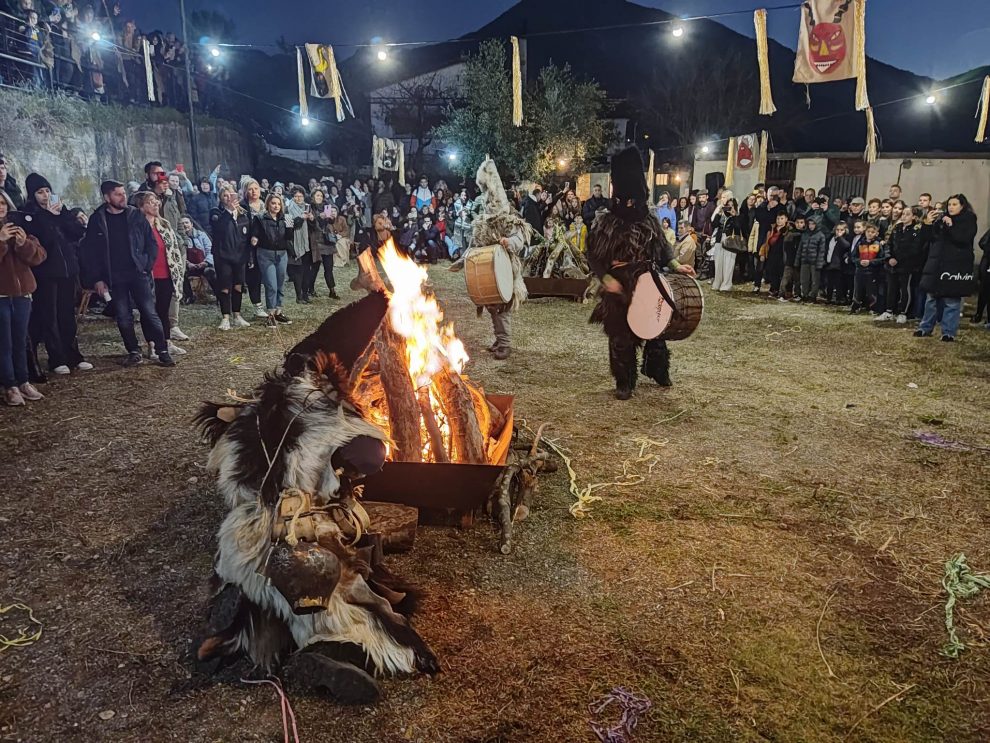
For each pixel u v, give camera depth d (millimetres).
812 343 9320
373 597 2846
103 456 5117
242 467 2725
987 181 17344
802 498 4641
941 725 2729
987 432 5918
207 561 3748
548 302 12109
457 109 28406
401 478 3801
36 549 3842
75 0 16406
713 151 20250
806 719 2736
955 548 4055
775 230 13414
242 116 28984
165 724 2637
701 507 4480
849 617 3383
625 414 6258
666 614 3361
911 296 10859
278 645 2801
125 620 3252
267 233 9758
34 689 2807
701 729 2666
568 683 2883
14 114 13094
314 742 2553
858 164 18188
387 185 22062
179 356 8094
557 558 3840
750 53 31078
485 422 4660
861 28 8547
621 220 6383
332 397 2801
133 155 17312
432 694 2799
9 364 6145
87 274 7441
